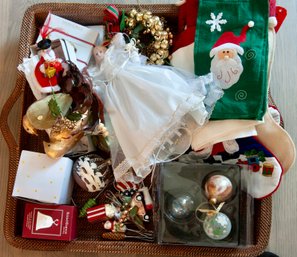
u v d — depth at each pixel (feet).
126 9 3.08
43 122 2.48
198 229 2.75
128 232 3.01
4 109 2.99
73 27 3.04
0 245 3.29
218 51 2.77
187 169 2.83
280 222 3.28
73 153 3.01
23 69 2.74
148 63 2.94
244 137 2.88
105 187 3.03
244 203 2.78
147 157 2.64
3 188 3.38
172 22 3.19
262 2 2.80
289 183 3.33
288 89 3.46
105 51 2.94
